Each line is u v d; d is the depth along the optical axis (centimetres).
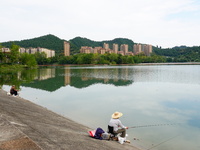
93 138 921
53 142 671
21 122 880
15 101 1712
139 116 1642
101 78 4847
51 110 1805
